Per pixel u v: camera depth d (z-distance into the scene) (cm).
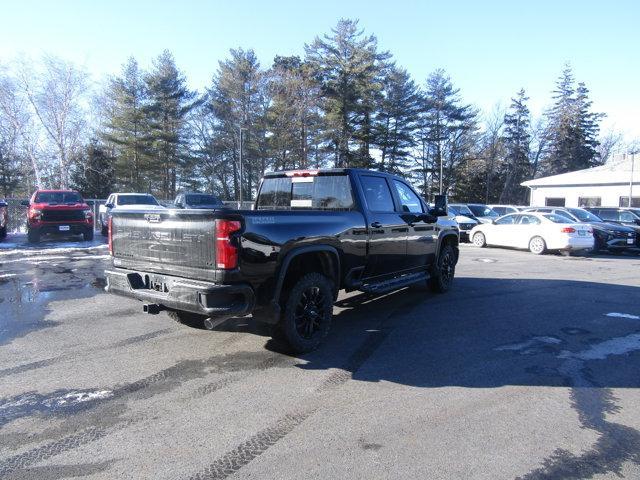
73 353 505
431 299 801
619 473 293
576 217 1830
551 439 335
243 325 616
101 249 1447
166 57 4638
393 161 5438
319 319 525
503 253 1603
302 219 502
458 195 6100
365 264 607
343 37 4641
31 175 4316
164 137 4469
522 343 561
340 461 303
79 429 343
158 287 483
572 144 6412
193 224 448
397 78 5319
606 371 472
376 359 499
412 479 285
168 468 295
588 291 893
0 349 516
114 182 4506
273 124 4625
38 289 834
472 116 5781
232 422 355
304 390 416
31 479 282
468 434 340
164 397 399
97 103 4341
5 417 361
